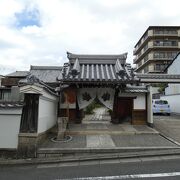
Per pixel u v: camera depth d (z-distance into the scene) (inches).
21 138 288.7
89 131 394.9
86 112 716.7
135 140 346.3
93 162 261.7
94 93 478.6
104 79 421.1
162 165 240.8
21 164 261.9
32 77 335.3
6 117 294.4
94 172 223.3
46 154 286.8
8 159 279.6
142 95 492.4
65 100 483.5
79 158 273.7
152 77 707.4
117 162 257.9
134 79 424.8
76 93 480.7
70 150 288.7
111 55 505.0
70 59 501.4
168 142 335.0
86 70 473.4
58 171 230.4
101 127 441.1
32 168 244.4
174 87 949.8
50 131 394.0
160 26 1779.0
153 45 1790.1
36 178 208.7
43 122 340.2
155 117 749.9
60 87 483.5
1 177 213.2
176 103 907.4
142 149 297.4
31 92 295.0
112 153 289.4
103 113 747.4
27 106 299.9
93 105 780.6
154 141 340.8
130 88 495.5
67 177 210.1
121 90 477.7
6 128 292.5
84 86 471.8
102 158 273.1
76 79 419.2
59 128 352.2
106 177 207.3
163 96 1091.3
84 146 306.2
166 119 669.3
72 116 485.1
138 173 216.1
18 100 311.0
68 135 376.2
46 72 700.7
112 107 480.1
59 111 483.2
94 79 420.5
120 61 499.2
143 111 488.7
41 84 317.7
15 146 288.8
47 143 325.7
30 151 285.4
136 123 484.7
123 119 503.5
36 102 301.1
